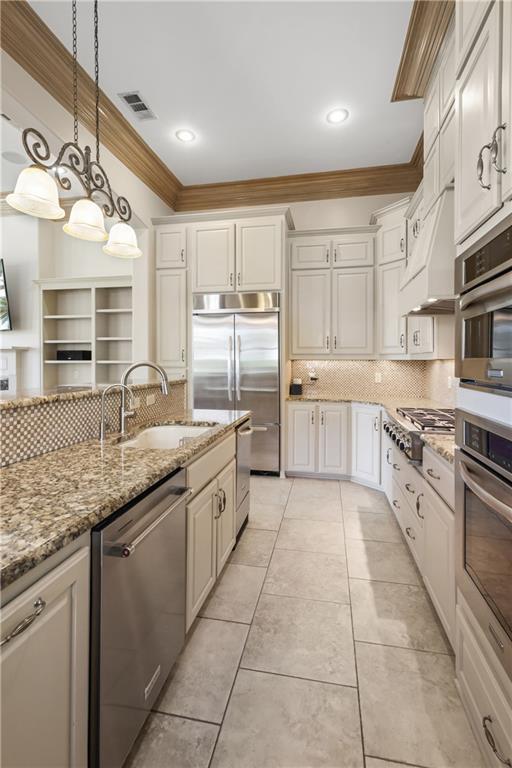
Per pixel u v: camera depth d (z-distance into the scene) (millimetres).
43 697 758
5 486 1080
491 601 1090
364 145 3541
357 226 3902
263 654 1574
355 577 2131
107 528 950
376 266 3871
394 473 2791
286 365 3984
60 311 5258
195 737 1223
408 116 3102
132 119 3137
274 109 3014
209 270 3990
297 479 3881
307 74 2631
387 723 1271
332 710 1317
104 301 5113
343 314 3963
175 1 2080
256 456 3957
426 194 2510
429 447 1811
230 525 2221
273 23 2219
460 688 1350
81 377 5188
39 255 4965
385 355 3785
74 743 852
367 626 1740
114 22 2213
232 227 3938
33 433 1419
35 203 1839
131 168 3613
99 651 923
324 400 3857
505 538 999
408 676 1463
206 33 2291
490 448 1094
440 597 1634
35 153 1735
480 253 1153
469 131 1229
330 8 2119
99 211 2016
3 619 664
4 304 4895
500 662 1026
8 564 657
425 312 2627
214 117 3117
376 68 2566
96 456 1426
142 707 1144
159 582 1264
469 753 1175
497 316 1041
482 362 1133
